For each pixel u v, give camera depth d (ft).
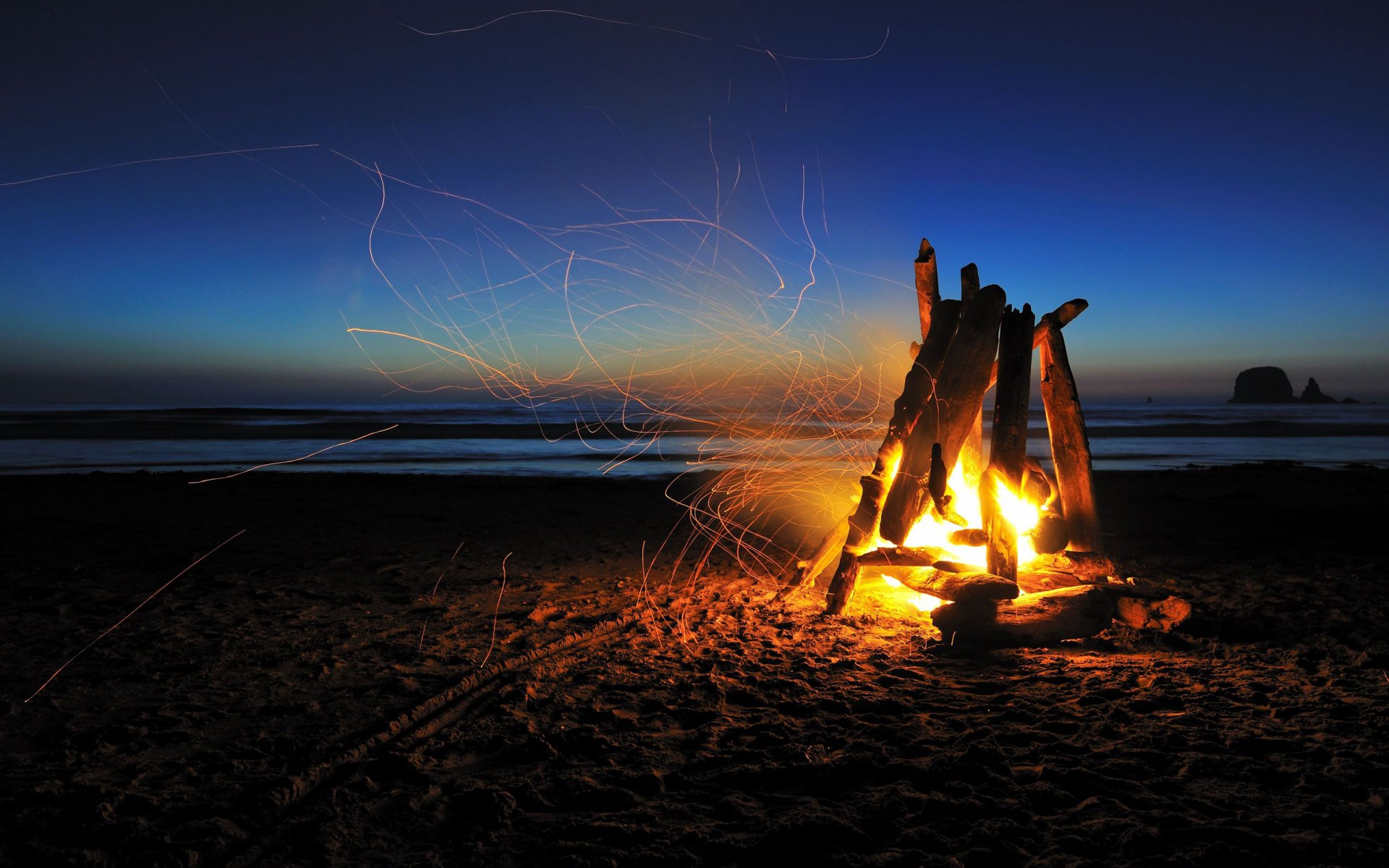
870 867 7.29
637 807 8.69
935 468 16.93
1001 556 16.51
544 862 7.55
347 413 164.66
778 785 9.19
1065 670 13.47
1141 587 16.74
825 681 13.03
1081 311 18.65
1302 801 8.59
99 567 22.20
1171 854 7.51
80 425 103.55
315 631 16.03
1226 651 14.55
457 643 15.23
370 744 10.36
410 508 35.45
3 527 28.91
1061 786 8.99
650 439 84.84
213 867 7.57
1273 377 532.73
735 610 18.12
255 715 11.41
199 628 16.15
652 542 27.68
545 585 20.63
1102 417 174.70
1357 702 11.61
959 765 9.34
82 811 8.47
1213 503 36.91
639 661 14.21
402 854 7.81
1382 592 19.25
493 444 78.79
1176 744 10.14
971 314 17.56
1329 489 42.01
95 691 12.44
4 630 15.88
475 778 9.51
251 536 27.71
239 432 92.02
